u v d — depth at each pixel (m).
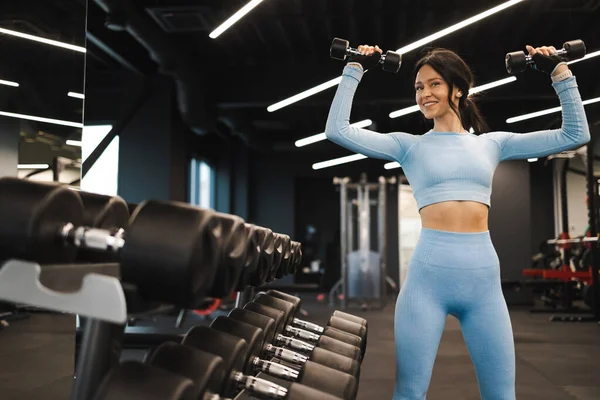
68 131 1.52
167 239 0.89
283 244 2.10
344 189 8.93
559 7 5.29
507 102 8.58
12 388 1.27
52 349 1.39
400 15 5.50
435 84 1.71
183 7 5.00
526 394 3.19
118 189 7.54
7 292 0.84
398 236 12.06
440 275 1.60
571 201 10.96
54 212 0.93
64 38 1.53
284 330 2.23
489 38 6.07
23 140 1.38
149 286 0.92
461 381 3.54
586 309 8.09
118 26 4.96
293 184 11.99
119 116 7.02
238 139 11.70
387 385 3.38
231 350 1.40
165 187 7.51
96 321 1.01
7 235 0.89
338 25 5.82
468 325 1.64
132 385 0.98
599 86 6.54
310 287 7.13
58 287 0.91
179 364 1.18
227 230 1.14
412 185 1.72
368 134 1.73
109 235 0.94
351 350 1.84
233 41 6.32
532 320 7.12
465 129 1.84
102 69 7.14
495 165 1.74
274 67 7.09
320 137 8.66
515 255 9.62
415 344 1.60
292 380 1.61
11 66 1.37
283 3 5.18
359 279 8.79
